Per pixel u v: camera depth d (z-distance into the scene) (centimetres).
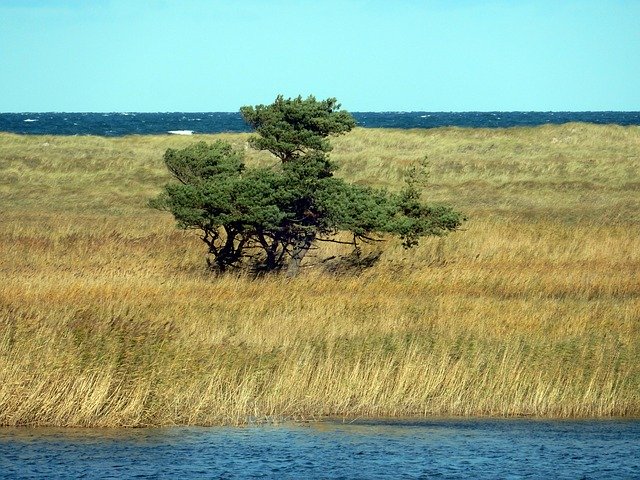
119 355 6288
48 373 5888
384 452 5362
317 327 7538
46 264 10625
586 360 6881
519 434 5809
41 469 4931
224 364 6375
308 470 4984
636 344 7375
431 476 4922
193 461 5100
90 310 7662
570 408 6388
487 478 4919
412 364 6538
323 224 10875
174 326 7281
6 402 5756
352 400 6362
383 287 9888
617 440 5691
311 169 10662
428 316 8156
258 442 5525
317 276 10488
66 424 5781
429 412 6356
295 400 6238
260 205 10306
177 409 5978
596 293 10162
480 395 6469
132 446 5381
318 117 10862
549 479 4881
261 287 9556
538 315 8238
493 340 7338
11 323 7006
